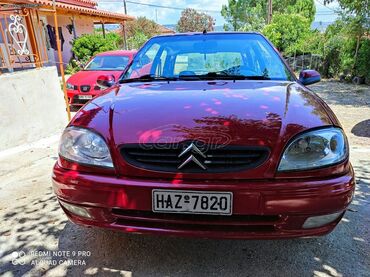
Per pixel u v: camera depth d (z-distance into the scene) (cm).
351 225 236
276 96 209
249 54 282
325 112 195
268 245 215
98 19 1677
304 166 165
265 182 163
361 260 198
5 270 196
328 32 1317
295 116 183
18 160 396
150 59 292
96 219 180
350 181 169
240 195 161
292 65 1504
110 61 741
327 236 223
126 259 204
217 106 193
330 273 187
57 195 188
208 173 164
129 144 172
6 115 430
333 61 1252
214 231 170
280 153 165
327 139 173
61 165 188
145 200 169
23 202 288
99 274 192
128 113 192
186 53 289
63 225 246
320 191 161
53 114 509
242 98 205
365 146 426
